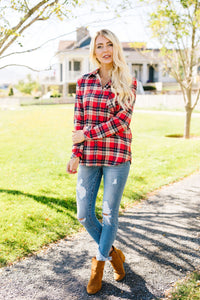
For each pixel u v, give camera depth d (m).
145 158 7.09
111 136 2.20
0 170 6.32
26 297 2.23
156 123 14.12
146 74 36.59
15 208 3.90
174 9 7.71
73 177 5.62
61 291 2.30
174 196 4.57
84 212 2.29
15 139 10.90
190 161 6.78
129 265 2.65
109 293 2.28
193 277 2.43
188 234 3.26
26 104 31.17
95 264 2.29
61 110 20.89
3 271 2.55
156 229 3.39
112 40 2.20
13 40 3.09
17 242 3.00
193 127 12.71
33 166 6.63
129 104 2.19
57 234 3.22
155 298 2.21
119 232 3.32
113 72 2.22
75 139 2.19
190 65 9.34
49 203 4.08
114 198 2.23
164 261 2.72
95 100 2.19
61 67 37.06
